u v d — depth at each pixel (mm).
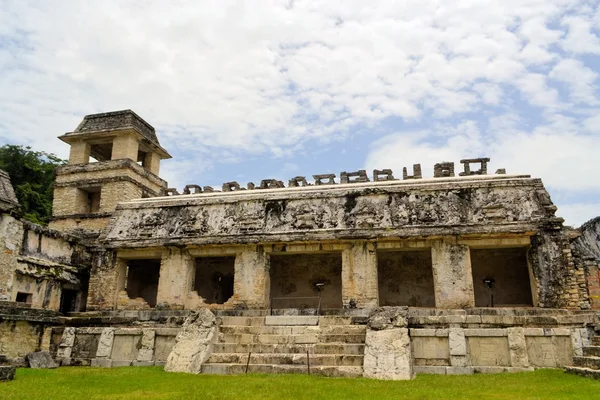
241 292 21516
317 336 14633
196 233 22625
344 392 9789
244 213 22719
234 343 14672
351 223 21188
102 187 34062
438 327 14922
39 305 24219
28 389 10203
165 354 15336
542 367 13391
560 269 19125
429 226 20188
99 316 19406
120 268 23609
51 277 24922
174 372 13141
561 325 15016
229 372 13086
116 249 23219
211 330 14617
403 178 25109
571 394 9391
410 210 20938
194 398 9266
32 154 44750
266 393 9727
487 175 22547
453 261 19938
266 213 22531
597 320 15414
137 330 15984
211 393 9766
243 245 21984
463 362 13289
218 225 22703
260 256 21812
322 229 21219
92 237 31203
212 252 22359
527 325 14977
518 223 19625
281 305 24609
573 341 13500
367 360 12469
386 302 23531
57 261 25875
